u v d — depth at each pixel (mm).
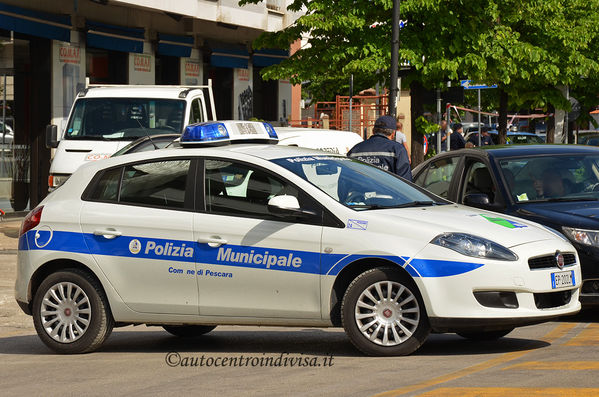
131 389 13258
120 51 49219
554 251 15062
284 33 41594
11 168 42562
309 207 15289
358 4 39156
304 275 15133
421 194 16703
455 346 16109
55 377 14508
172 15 51000
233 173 15914
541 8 45688
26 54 43094
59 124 44656
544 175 20844
